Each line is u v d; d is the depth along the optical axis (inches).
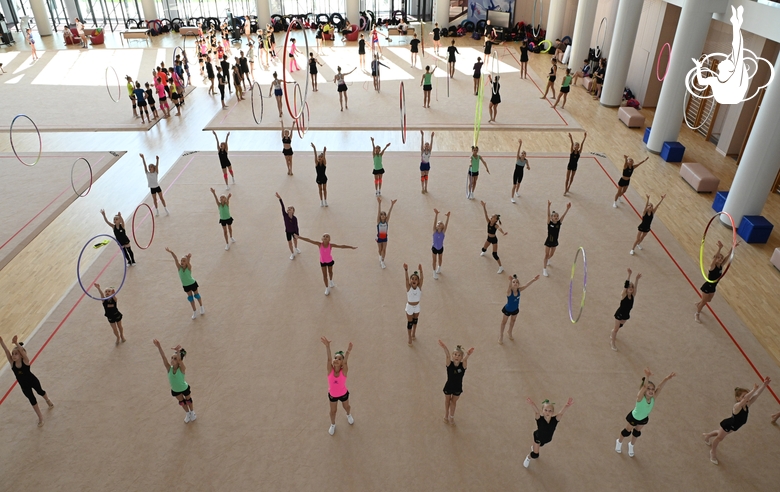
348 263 517.7
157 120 874.8
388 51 1294.3
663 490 318.7
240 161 731.4
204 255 533.0
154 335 432.8
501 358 411.2
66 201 635.5
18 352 334.0
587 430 354.9
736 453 340.5
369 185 663.1
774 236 573.6
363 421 360.5
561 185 668.1
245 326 442.0
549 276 501.7
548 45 1283.2
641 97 959.6
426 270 508.7
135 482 322.7
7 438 350.3
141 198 641.6
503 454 339.0
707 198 646.5
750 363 408.8
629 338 430.9
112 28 1520.7
